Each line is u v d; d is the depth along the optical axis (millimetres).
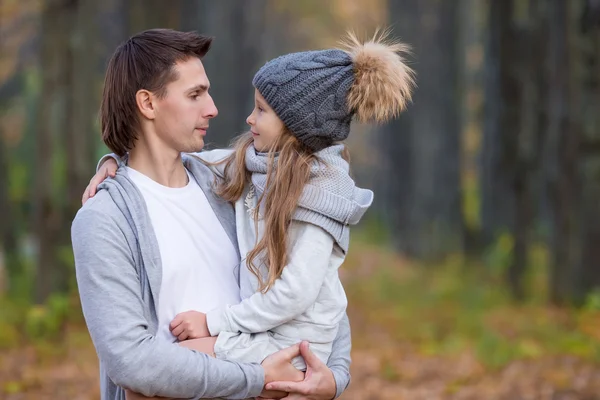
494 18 18719
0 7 22547
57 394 9156
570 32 15102
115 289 3430
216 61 21938
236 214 3881
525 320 13945
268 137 3830
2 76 25875
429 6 27531
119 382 3369
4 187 22094
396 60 3855
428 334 13789
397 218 31859
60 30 13477
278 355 3605
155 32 3701
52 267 13336
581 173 15250
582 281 15352
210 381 3414
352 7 44438
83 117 13664
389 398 9422
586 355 11031
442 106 27922
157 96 3643
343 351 3924
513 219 18234
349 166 3957
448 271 23375
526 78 18266
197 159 4059
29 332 12086
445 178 28000
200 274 3717
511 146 18312
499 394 9141
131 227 3551
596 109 15070
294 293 3582
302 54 3871
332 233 3682
